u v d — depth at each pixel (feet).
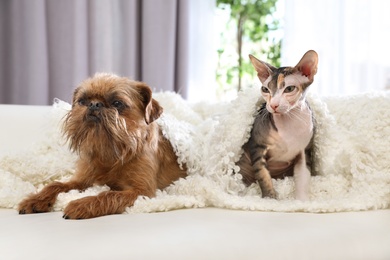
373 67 12.78
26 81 11.71
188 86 12.67
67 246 3.91
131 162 6.46
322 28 12.84
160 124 7.23
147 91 6.45
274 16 15.08
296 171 6.63
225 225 4.64
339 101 7.57
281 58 13.09
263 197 6.47
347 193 6.43
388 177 6.22
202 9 13.00
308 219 4.97
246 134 6.75
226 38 15.37
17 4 11.76
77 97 6.41
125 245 3.95
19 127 7.80
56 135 7.59
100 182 6.66
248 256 4.08
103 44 12.37
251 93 6.82
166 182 7.08
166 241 4.08
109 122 6.01
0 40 11.96
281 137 6.43
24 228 4.55
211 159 6.71
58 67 12.03
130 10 12.32
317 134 6.70
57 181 6.63
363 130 6.75
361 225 4.83
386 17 12.69
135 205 5.56
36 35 11.51
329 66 12.85
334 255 4.32
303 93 6.21
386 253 4.49
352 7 12.71
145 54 12.39
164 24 12.31
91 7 12.20
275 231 4.48
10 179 6.62
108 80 6.39
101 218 5.13
